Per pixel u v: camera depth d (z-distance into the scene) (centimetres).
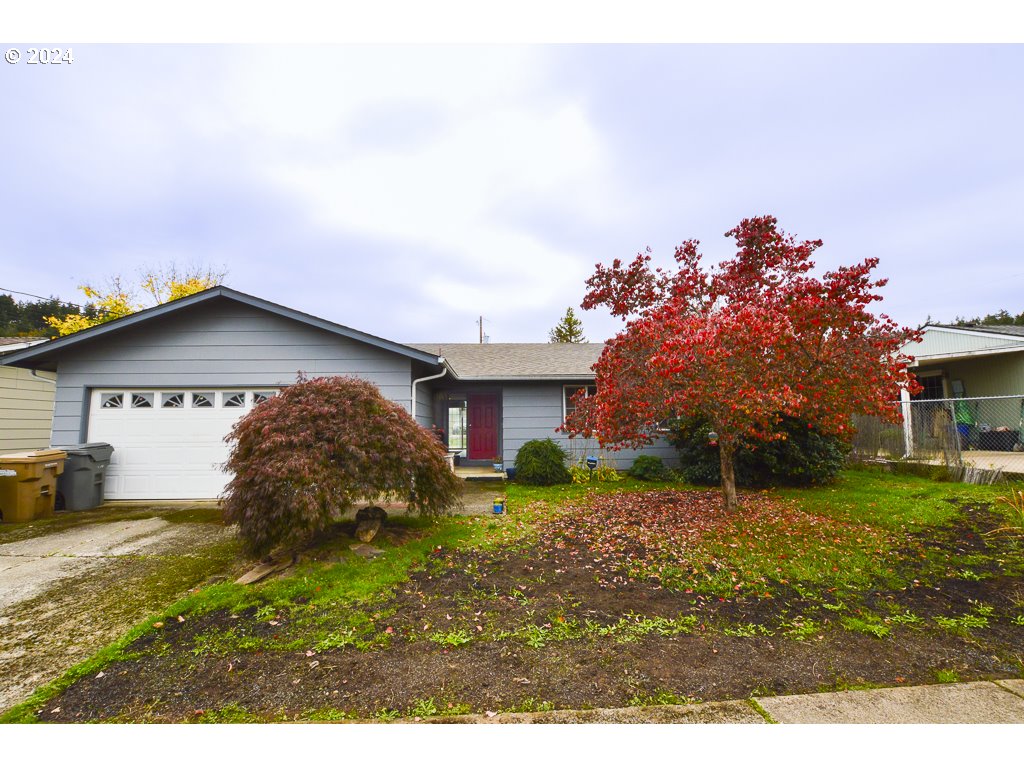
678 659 288
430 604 378
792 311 578
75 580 450
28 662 299
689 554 503
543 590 409
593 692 254
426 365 986
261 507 455
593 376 1138
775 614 356
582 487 994
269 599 388
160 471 875
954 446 922
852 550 505
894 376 586
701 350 564
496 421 1359
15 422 1053
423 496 560
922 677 267
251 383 901
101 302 2355
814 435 897
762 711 236
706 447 995
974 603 372
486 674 273
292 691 259
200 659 294
